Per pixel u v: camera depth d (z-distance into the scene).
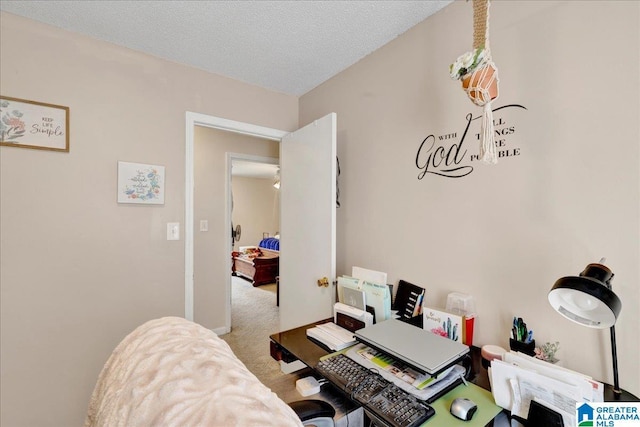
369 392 0.87
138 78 1.77
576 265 0.98
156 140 1.83
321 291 1.86
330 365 1.03
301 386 1.12
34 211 1.49
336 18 1.46
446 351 0.96
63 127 1.55
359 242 1.83
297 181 2.13
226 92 2.10
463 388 0.92
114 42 1.68
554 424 0.72
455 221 1.32
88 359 1.61
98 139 1.65
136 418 0.40
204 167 2.98
